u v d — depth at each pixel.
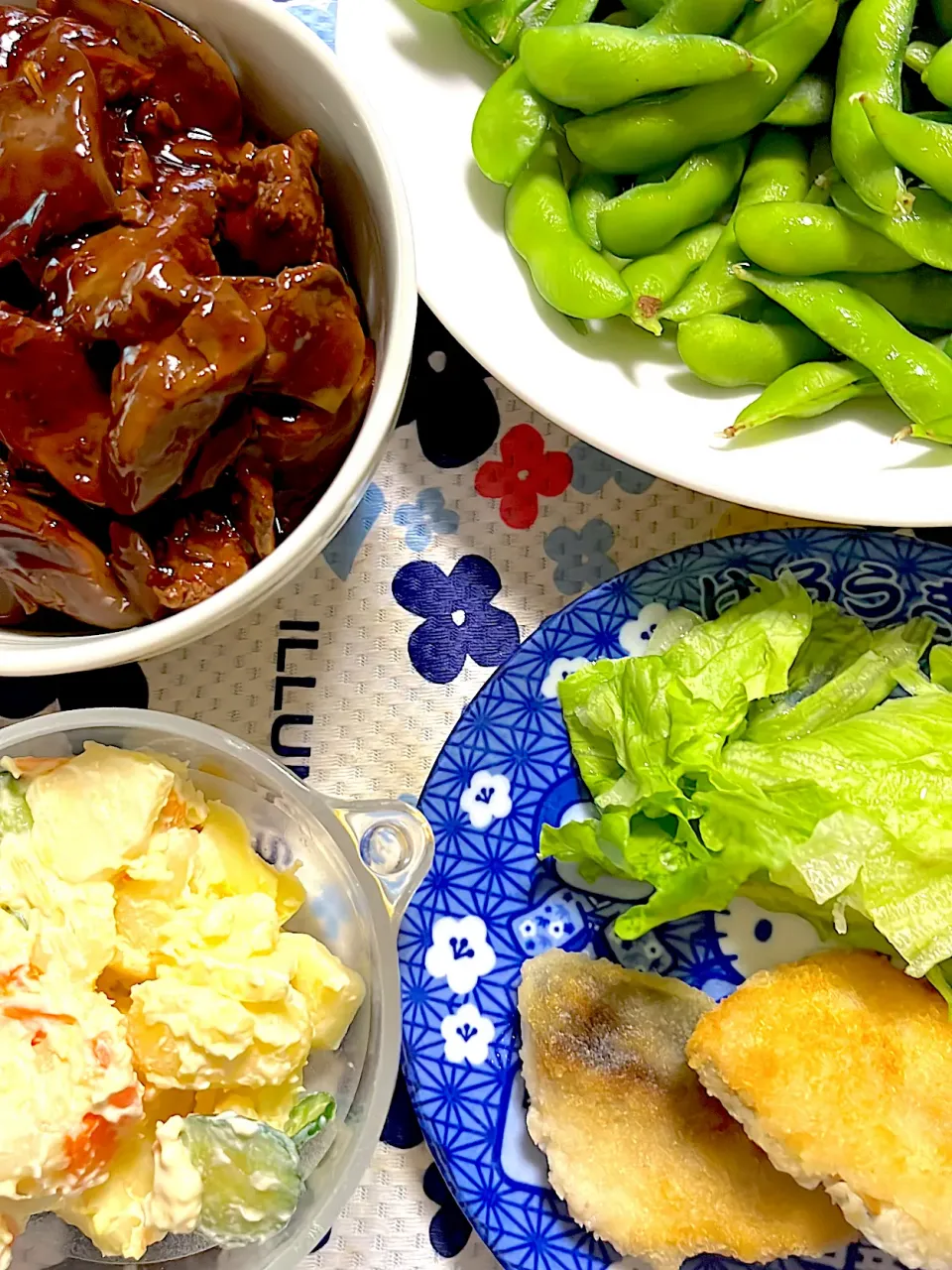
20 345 0.17
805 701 0.24
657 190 0.23
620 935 0.22
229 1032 0.19
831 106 0.24
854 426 0.23
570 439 0.25
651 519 0.25
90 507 0.18
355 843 0.22
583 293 0.22
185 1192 0.19
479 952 0.23
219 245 0.19
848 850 0.22
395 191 0.19
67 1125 0.19
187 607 0.18
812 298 0.22
